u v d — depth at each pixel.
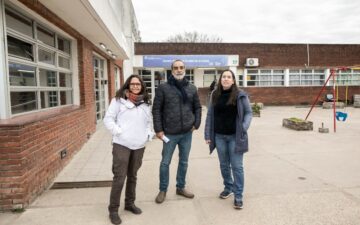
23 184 3.62
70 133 5.86
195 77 20.67
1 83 3.79
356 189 4.31
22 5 4.25
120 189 3.34
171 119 3.79
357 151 6.80
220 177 4.96
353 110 17.47
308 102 21.75
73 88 7.38
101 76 11.74
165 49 19.69
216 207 3.75
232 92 3.70
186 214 3.55
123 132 3.36
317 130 10.04
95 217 3.48
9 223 3.31
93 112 8.92
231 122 3.75
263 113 16.20
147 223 3.33
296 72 21.61
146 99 3.51
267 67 20.95
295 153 6.65
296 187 4.41
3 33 3.79
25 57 4.62
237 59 20.20
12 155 3.53
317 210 3.61
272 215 3.49
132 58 19.03
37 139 4.05
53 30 5.95
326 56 21.67
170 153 3.89
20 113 4.41
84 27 6.59
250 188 4.38
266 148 7.21
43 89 5.30
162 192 3.96
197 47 20.00
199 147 7.52
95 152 6.55
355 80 22.42
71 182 4.52
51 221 3.37
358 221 3.32
